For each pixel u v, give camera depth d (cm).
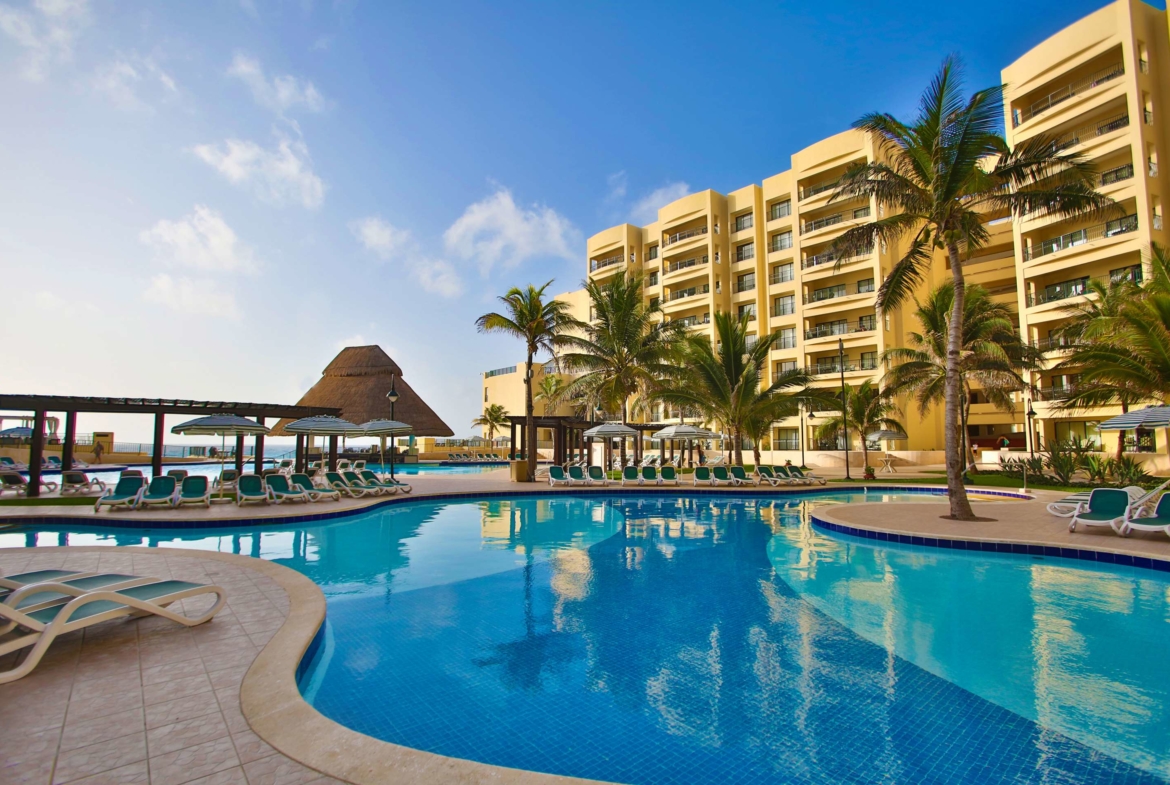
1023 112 2956
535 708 397
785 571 813
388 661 478
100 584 449
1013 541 927
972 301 2356
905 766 330
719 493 1897
